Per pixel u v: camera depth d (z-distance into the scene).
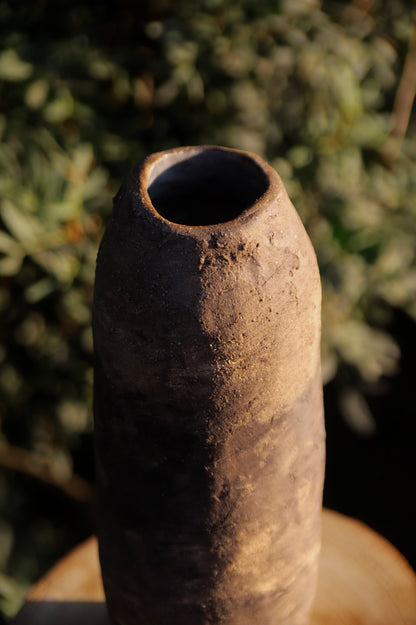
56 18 1.07
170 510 0.62
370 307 1.25
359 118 1.12
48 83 1.02
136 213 0.58
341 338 1.12
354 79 1.06
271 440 0.61
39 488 1.35
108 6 1.07
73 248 1.02
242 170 0.63
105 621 0.78
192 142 1.08
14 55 1.02
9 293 1.09
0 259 1.06
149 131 1.11
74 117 1.06
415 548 1.34
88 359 1.15
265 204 0.58
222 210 0.65
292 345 0.60
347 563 0.82
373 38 1.08
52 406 1.19
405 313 1.41
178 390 0.59
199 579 0.64
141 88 1.06
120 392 0.60
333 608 0.78
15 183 1.01
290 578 0.66
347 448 1.49
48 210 1.00
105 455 0.63
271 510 0.63
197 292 0.57
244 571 0.64
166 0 1.04
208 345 0.57
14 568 1.24
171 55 1.00
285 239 0.58
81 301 1.05
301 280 0.59
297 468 0.63
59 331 1.12
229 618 0.65
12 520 1.29
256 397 0.59
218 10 1.04
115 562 0.66
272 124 1.06
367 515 1.40
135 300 0.58
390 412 1.49
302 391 0.62
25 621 0.78
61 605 0.79
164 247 0.57
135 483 0.62
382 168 1.19
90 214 1.06
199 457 0.60
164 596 0.65
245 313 0.57
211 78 1.03
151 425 0.60
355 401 1.25
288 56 1.01
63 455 1.22
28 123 1.05
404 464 1.47
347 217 1.09
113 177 1.10
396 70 1.16
